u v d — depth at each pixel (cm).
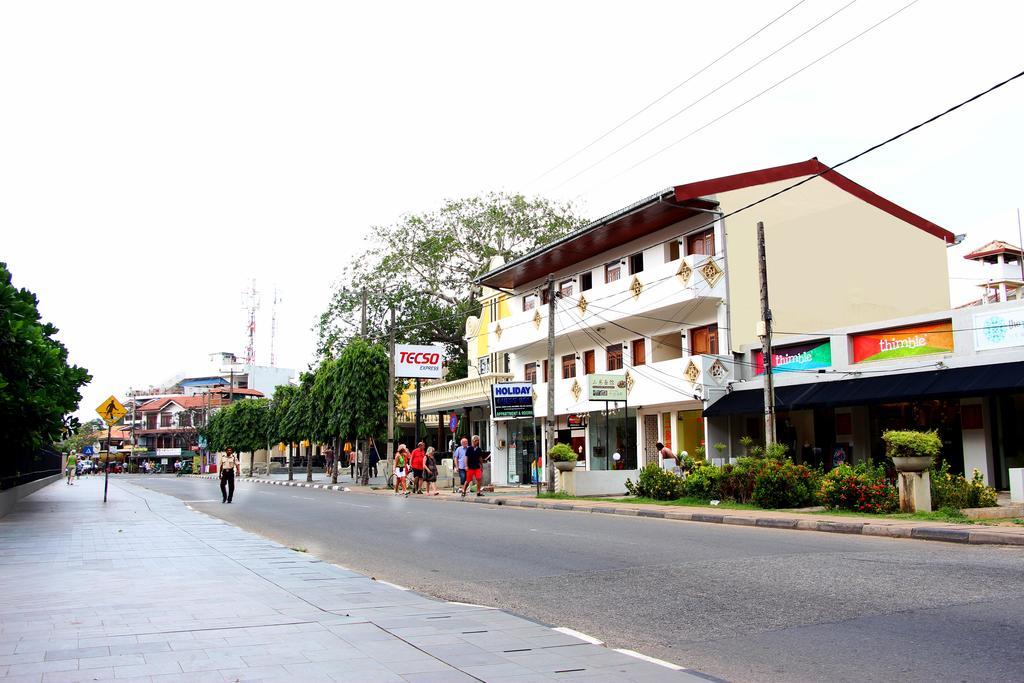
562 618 802
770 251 2841
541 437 3753
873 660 609
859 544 1290
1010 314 2050
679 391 2795
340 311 5066
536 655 610
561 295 3447
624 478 2733
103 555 1229
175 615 755
